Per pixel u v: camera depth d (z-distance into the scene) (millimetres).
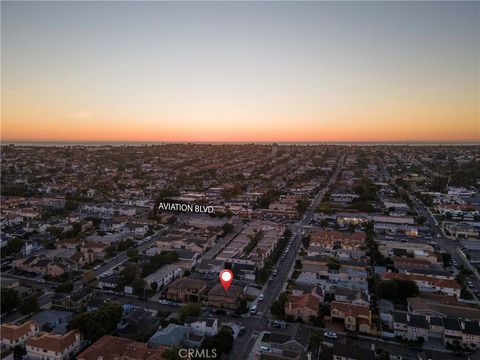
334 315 133000
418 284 159000
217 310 141750
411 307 136000
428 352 115750
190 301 149375
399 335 123062
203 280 165750
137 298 152500
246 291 158875
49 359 109688
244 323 132875
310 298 139250
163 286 163375
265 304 147250
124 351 106750
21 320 132250
